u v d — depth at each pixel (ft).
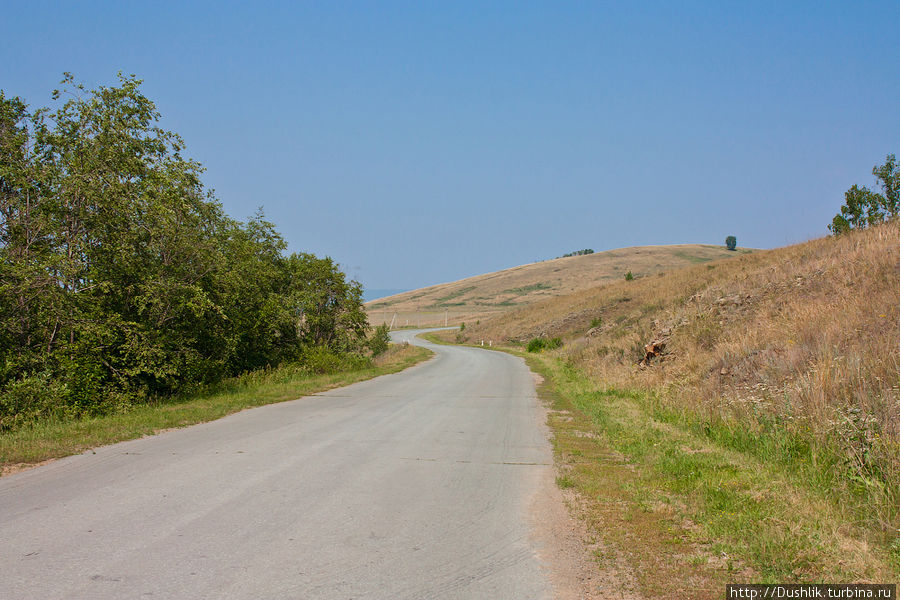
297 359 78.84
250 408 42.22
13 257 42.52
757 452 24.90
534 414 41.01
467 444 29.35
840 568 13.12
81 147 46.21
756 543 14.42
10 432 31.94
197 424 34.09
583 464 24.82
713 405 33.76
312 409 41.78
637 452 26.43
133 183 49.19
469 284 565.12
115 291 47.78
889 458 18.98
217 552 13.66
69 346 43.39
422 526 16.19
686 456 24.80
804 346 34.88
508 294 470.39
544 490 20.47
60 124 47.14
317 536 15.06
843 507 17.08
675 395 40.32
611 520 16.99
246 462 23.65
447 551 14.30
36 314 42.78
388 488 20.25
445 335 261.85
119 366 47.85
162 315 50.47
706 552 14.40
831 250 59.93
